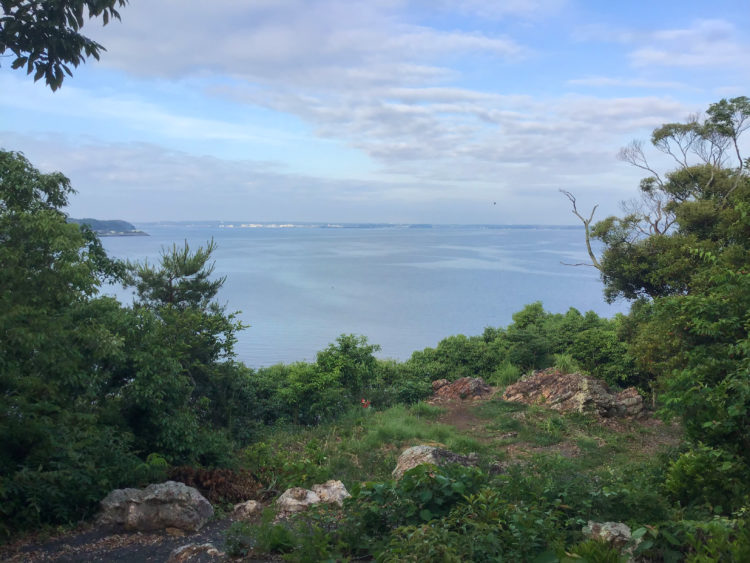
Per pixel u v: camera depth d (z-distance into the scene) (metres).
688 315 9.98
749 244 12.60
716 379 8.24
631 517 5.99
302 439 15.62
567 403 18.39
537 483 6.75
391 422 16.50
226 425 15.68
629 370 21.48
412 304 98.56
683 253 21.34
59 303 9.22
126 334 11.09
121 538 7.25
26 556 6.55
